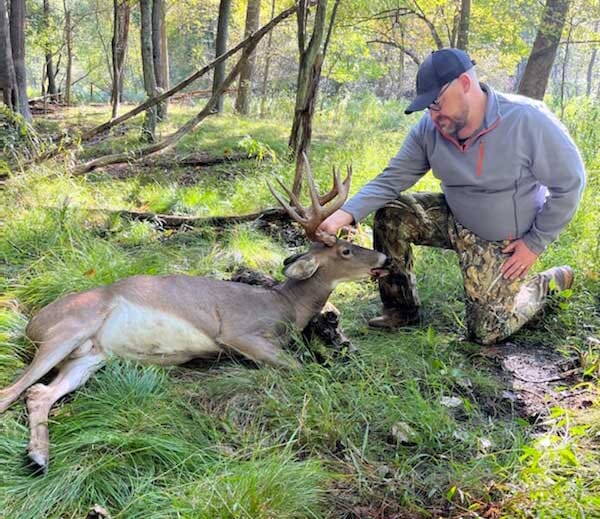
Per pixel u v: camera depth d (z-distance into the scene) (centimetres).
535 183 410
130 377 358
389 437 338
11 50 1099
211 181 859
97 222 649
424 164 443
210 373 395
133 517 268
